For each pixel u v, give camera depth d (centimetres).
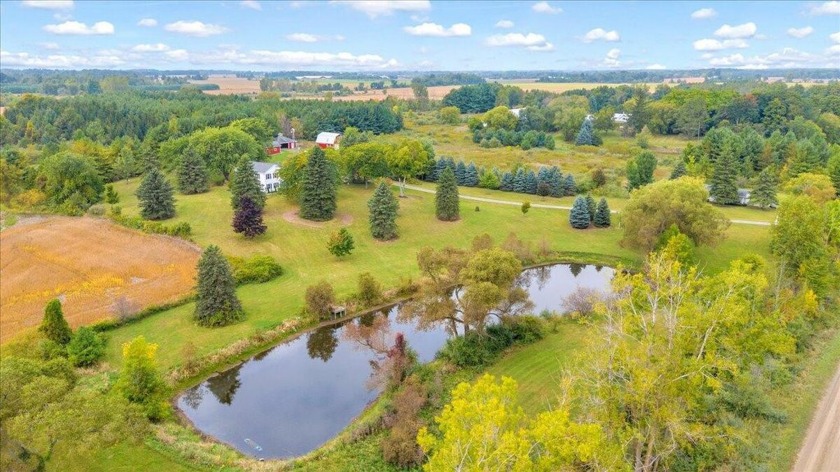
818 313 4400
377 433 3453
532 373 4038
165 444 3291
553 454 2166
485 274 4206
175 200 8400
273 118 14888
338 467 3144
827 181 7631
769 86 19625
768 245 6450
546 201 9112
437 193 7969
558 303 5619
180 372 4216
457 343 4306
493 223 7875
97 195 8788
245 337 4728
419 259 4575
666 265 2889
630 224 6425
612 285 2967
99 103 16400
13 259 6406
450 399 3716
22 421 2323
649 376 2448
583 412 2880
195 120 13550
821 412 3169
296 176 8144
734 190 8212
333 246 6425
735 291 3084
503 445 1997
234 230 7038
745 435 2878
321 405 3950
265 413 3856
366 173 8875
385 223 7181
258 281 5944
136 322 5000
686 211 6056
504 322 4522
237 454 3334
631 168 9575
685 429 2575
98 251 6619
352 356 4691
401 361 3991
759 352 3359
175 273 6000
